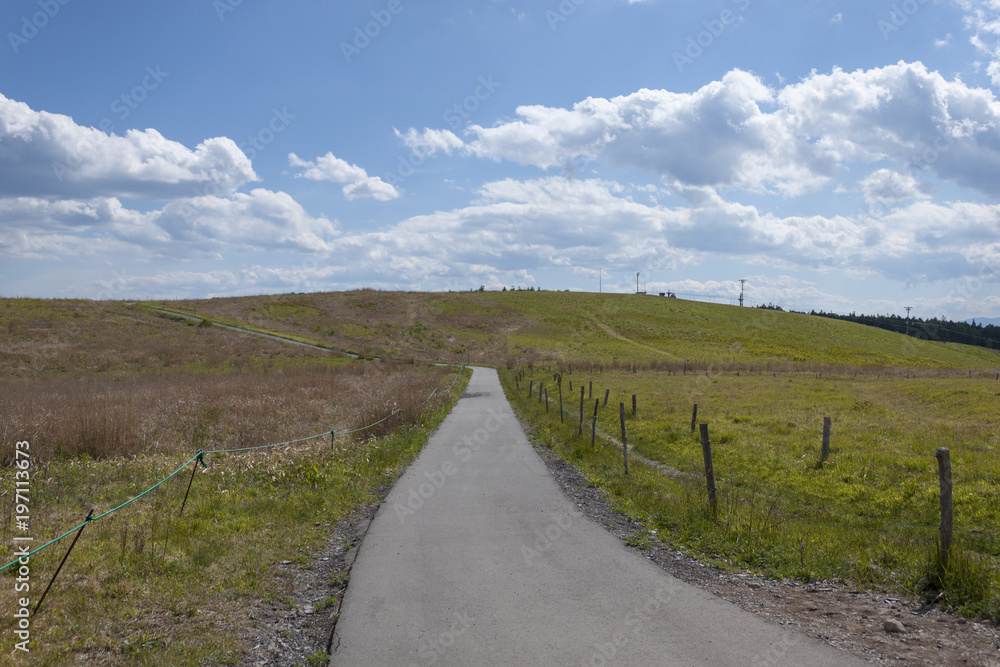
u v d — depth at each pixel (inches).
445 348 2957.7
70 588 204.1
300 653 176.4
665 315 4101.9
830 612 199.8
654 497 363.9
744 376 1712.6
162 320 2906.0
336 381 1140.5
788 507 384.2
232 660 168.7
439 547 276.5
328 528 311.4
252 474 400.5
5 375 1423.5
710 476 319.3
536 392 1243.8
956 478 426.6
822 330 3897.6
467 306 4237.2
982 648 170.9
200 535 275.4
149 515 299.6
